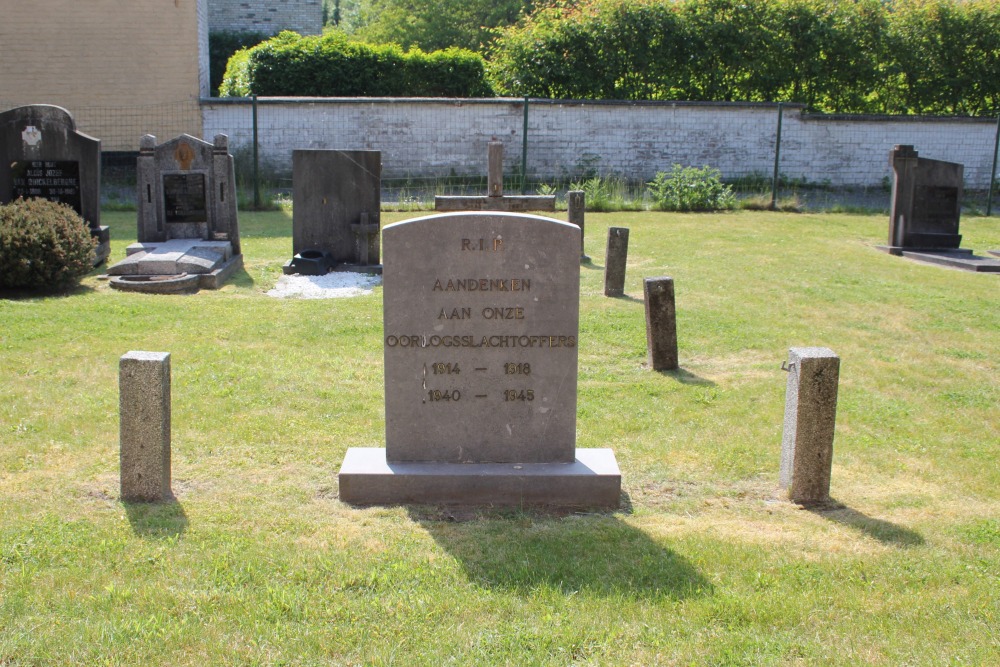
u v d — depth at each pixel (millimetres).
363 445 6504
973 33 28266
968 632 4199
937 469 6453
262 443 6480
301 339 9383
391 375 5613
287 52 27172
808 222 20359
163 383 5379
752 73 28297
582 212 14883
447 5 45656
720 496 5852
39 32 24938
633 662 3922
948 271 15008
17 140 13414
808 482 5723
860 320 11211
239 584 4480
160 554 4758
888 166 26812
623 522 5387
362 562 4742
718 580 4648
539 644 4023
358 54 27500
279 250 15578
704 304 11703
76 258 11438
